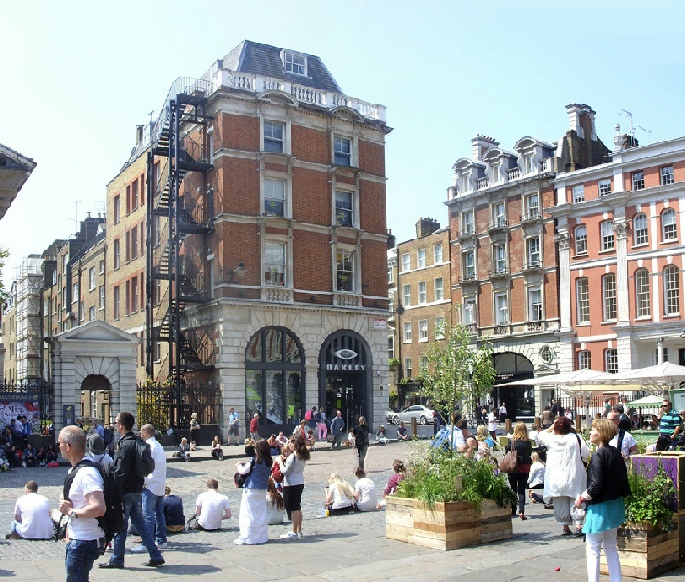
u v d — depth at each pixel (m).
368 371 44.47
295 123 43.19
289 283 42.00
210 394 40.00
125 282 54.53
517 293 56.19
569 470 12.44
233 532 14.85
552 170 54.50
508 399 56.75
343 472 26.91
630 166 49.72
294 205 42.66
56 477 26.12
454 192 62.06
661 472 10.33
